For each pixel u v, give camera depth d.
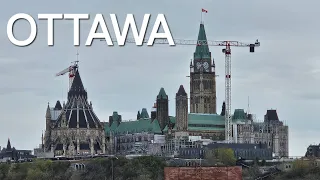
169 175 137.12
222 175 136.75
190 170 136.88
